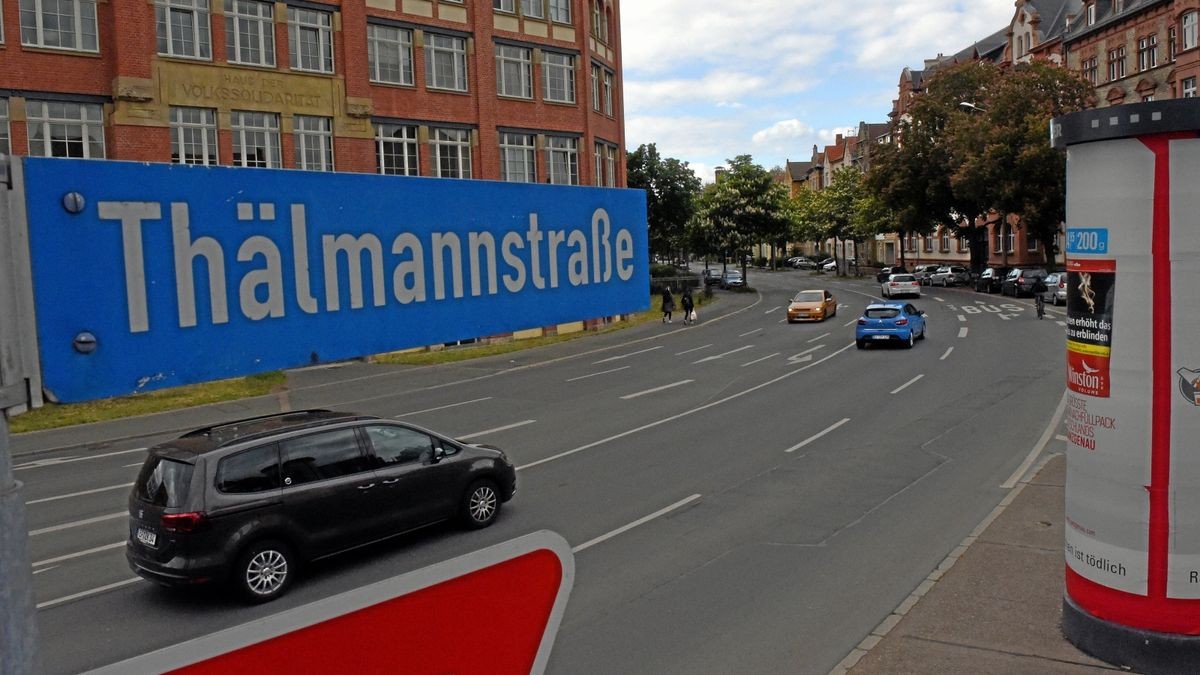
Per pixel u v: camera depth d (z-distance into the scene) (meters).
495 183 2.11
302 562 9.48
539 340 34.62
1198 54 44.38
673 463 14.58
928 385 21.45
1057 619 7.75
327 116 30.38
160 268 1.51
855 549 10.01
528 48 37.78
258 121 28.78
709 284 67.19
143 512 9.10
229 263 1.60
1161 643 6.74
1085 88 50.31
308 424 10.00
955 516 11.12
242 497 9.07
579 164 40.16
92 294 1.43
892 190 65.69
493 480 11.48
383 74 32.62
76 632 8.34
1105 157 6.89
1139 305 6.79
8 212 1.35
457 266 2.01
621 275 2.50
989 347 28.23
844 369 24.88
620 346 34.00
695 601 8.65
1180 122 6.54
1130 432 6.84
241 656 1.72
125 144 25.77
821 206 91.06
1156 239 6.70
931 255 88.12
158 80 26.33
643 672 7.16
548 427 18.11
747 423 17.75
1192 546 6.72
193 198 1.55
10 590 1.64
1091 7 55.16
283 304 1.67
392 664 1.99
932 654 7.16
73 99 25.31
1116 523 6.91
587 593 8.95
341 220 1.77
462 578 2.16
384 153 32.78
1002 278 55.16
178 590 9.49
